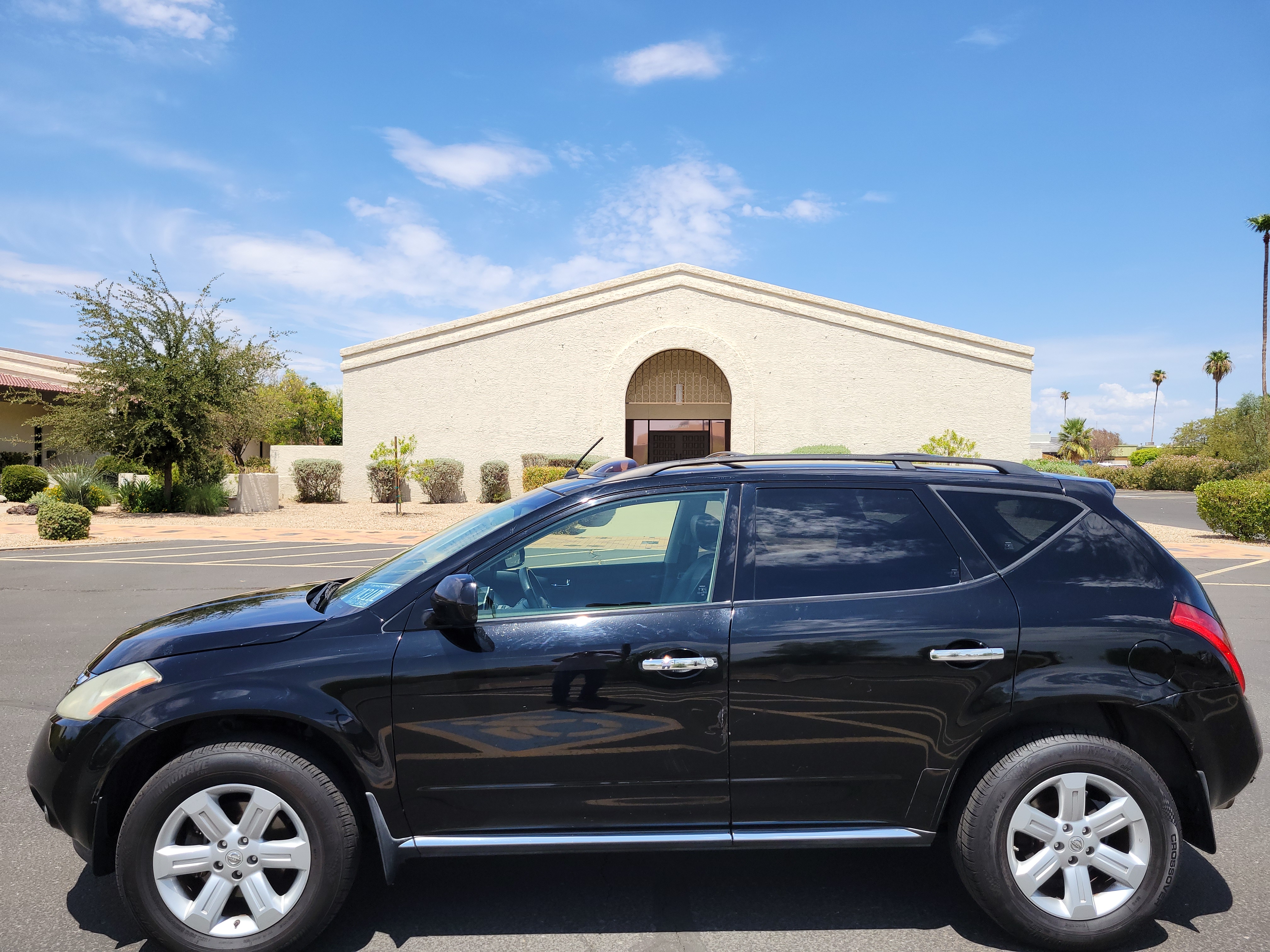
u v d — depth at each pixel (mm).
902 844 2986
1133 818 2900
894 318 24672
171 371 19938
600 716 2934
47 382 28047
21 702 5680
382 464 24328
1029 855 2967
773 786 2975
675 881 3414
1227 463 40281
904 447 24688
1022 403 24438
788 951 2873
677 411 25953
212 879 2799
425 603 3020
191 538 16625
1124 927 2867
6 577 11234
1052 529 3186
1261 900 3238
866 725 2959
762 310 25109
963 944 2932
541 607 3105
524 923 3061
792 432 25000
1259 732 3082
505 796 2936
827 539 3150
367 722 2869
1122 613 3029
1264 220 47375
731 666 2936
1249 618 8930
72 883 3346
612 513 3223
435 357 25578
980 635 2967
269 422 22016
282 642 2955
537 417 25484
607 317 25438
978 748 3023
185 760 2785
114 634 7750
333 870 2824
